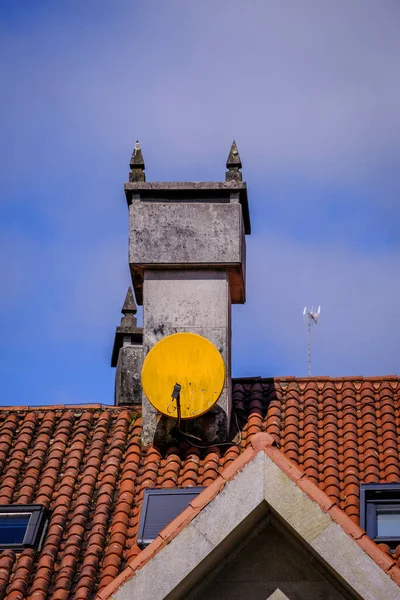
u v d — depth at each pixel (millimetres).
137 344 37844
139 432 30047
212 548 19938
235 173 31828
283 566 20578
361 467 28188
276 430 29656
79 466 28969
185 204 31375
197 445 29312
